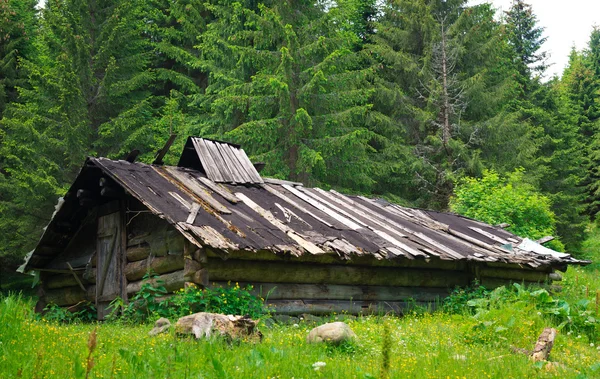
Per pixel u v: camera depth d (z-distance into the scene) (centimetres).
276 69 2542
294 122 2423
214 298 990
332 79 2614
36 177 2172
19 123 2248
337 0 2948
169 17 3112
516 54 4009
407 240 1309
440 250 1309
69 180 2367
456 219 1753
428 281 1379
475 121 3228
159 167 1302
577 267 2628
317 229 1206
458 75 3197
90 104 2573
